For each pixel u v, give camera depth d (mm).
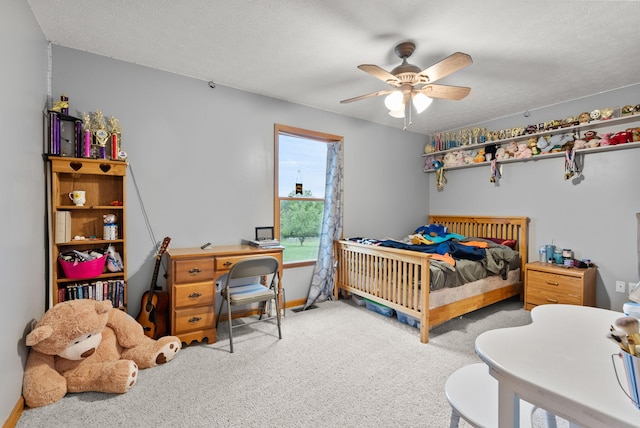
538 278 3254
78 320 1786
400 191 4539
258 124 3254
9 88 1537
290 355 2309
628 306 1109
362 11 1888
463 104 3490
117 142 2432
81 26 2074
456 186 4531
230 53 2436
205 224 2961
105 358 1967
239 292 2570
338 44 2281
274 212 3375
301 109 3545
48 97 2256
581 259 3301
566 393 701
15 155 1611
